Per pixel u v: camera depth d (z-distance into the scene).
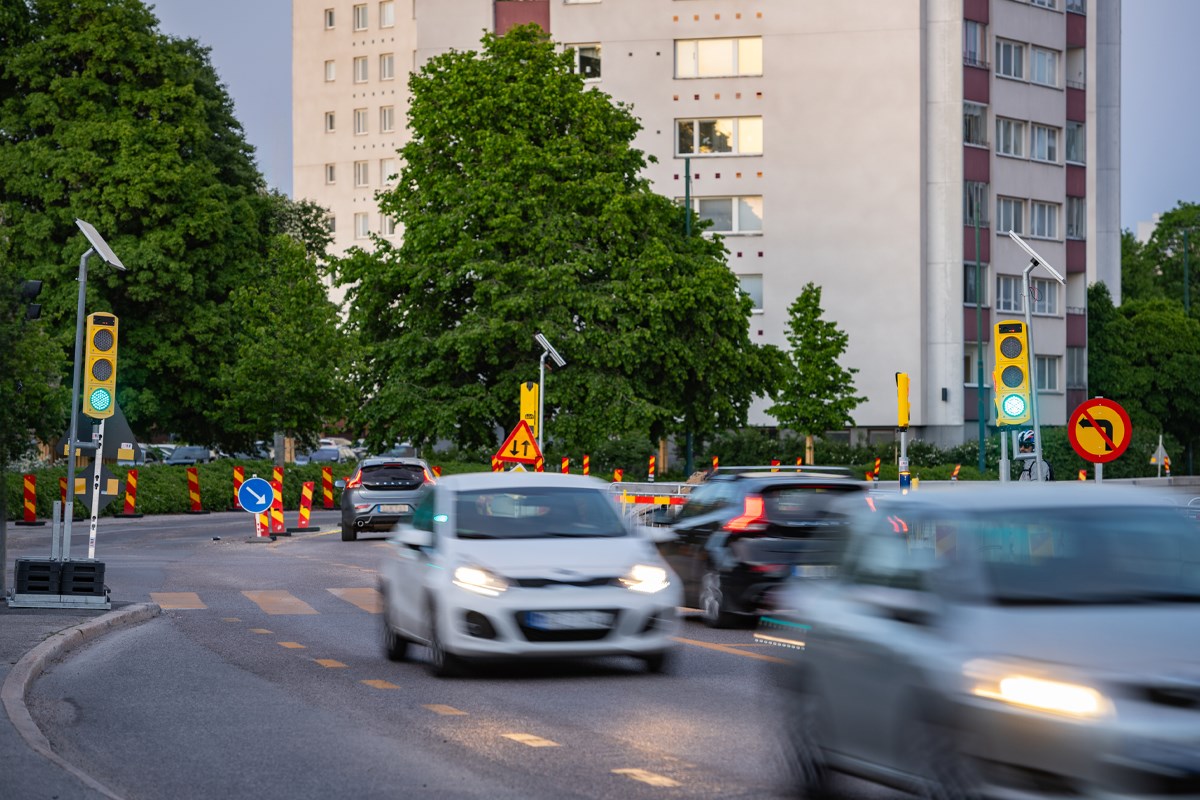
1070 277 74.62
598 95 49.84
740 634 17.94
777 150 68.88
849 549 8.97
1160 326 77.81
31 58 57.25
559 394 46.91
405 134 114.31
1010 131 71.38
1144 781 6.41
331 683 14.20
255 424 56.00
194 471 51.03
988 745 7.01
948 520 8.05
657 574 14.35
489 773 9.76
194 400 58.88
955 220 68.25
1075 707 6.65
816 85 68.56
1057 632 7.14
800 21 68.62
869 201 68.00
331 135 117.25
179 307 58.03
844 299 68.25
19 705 11.98
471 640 13.91
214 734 11.41
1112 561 7.76
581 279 48.62
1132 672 6.68
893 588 8.29
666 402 48.94
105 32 57.44
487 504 14.96
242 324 56.97
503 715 12.16
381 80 115.44
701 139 69.75
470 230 48.47
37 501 45.12
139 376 57.59
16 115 57.72
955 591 7.67
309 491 42.22
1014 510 7.99
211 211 58.12
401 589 15.45
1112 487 8.53
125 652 16.64
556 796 9.04
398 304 49.78
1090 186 75.00
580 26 70.56
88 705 12.88
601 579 14.07
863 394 68.12
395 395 47.41
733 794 9.07
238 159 64.62
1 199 57.38
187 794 9.26
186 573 27.62
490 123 48.84
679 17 69.75
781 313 68.88
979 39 69.81
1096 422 19.77
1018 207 71.56
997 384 21.73
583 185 48.06
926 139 68.56
